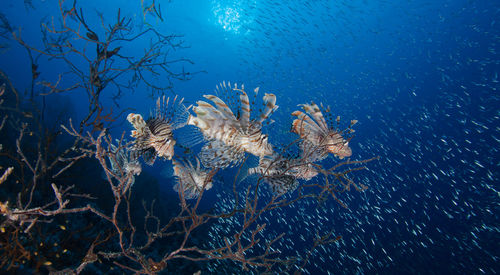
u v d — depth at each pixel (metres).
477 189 12.80
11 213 2.00
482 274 10.41
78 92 48.53
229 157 2.72
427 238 11.94
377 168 14.82
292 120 3.15
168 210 10.91
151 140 2.70
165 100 2.86
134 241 6.79
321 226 11.20
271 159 2.73
